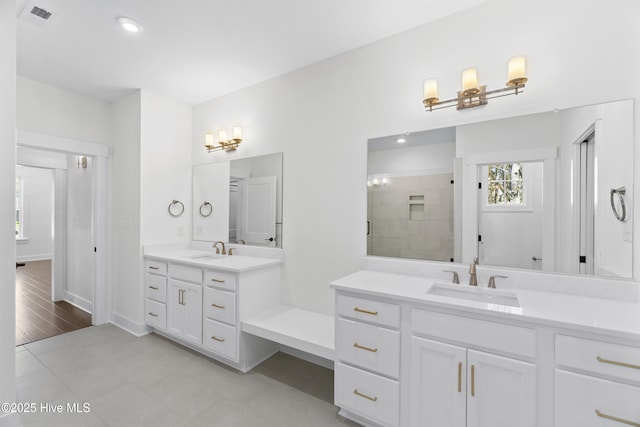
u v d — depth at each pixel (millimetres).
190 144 3533
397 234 2135
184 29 2107
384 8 1872
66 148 3068
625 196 1479
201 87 3039
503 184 1786
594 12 1532
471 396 1376
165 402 1942
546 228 1673
